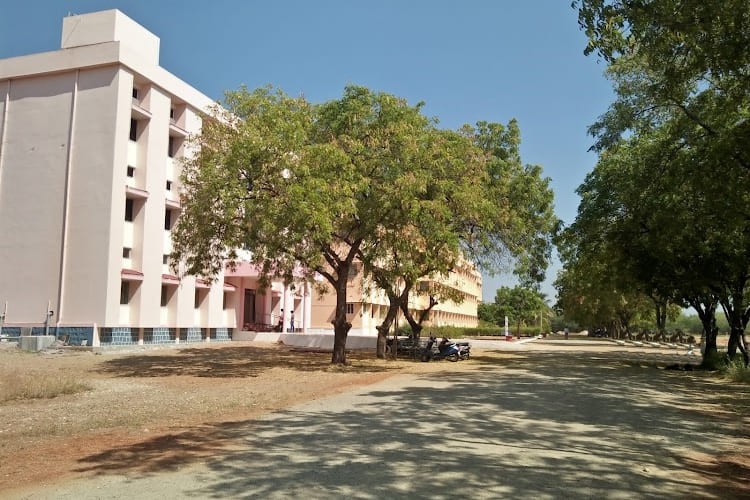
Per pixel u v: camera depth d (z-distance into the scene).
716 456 8.10
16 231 27.92
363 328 51.25
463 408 12.02
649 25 10.21
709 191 14.77
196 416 10.98
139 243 29.05
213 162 18.02
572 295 72.81
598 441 8.91
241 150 17.14
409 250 20.61
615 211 23.86
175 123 31.67
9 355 23.42
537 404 12.88
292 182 17.33
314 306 52.81
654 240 22.25
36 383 14.34
